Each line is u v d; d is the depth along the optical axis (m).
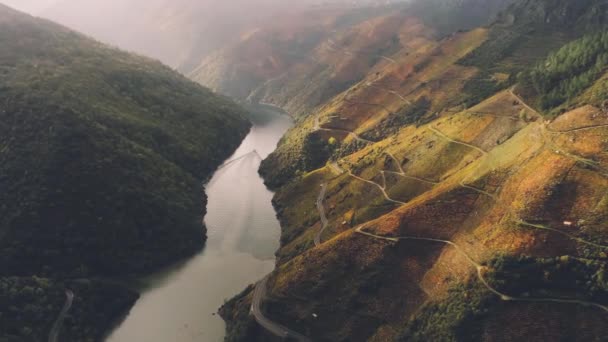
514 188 161.75
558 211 147.75
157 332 171.50
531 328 130.12
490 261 144.00
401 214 173.25
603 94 180.25
